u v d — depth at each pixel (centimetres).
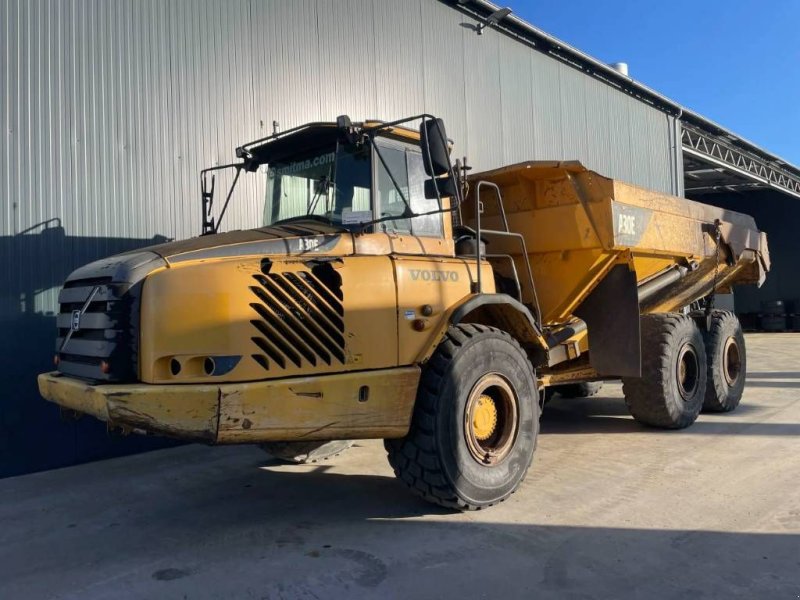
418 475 452
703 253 801
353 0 945
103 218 682
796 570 363
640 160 1667
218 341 381
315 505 501
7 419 618
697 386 762
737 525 432
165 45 736
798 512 455
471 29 1160
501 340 493
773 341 2216
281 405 391
